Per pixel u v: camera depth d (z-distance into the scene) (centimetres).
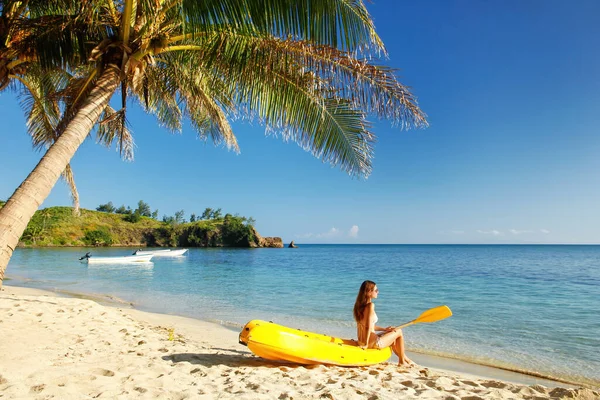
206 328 862
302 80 576
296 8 479
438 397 343
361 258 5091
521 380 570
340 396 329
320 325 947
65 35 641
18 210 386
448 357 694
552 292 1581
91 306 848
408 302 1334
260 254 6181
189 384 347
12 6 650
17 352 396
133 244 9038
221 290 1612
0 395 263
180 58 681
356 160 656
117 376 350
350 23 500
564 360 672
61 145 448
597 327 930
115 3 650
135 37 561
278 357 457
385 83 560
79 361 398
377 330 551
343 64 545
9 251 371
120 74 536
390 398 329
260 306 1223
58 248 6825
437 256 5925
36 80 855
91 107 495
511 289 1686
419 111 571
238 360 496
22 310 697
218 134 887
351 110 630
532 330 905
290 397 317
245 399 304
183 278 2128
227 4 482
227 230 9500
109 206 12075
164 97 802
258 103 597
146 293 1497
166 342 595
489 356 698
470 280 2072
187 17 518
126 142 919
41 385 291
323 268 3038
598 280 2061
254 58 550
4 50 648
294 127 620
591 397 360
